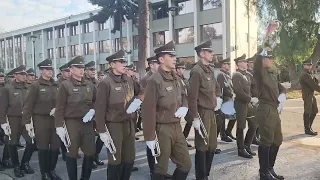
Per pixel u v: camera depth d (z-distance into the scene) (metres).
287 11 21.33
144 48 17.72
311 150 6.56
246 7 24.23
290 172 5.27
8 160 6.38
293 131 8.67
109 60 4.50
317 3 21.00
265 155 4.92
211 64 5.08
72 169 4.84
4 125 5.86
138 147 7.48
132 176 5.52
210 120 4.91
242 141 6.32
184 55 32.06
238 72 6.34
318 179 4.93
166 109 3.90
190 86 4.77
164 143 3.86
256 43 31.66
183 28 32.19
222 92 6.71
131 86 4.63
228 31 28.56
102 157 6.88
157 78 3.88
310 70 8.22
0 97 5.89
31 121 5.37
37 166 6.37
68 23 45.53
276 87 4.91
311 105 8.10
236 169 5.55
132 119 4.58
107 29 40.78
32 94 5.34
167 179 5.18
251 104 6.30
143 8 17.70
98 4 31.06
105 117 4.39
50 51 50.22
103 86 4.36
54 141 5.45
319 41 23.09
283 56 21.56
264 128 4.89
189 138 8.02
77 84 4.88
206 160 5.04
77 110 4.82
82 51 44.19
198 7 30.53
